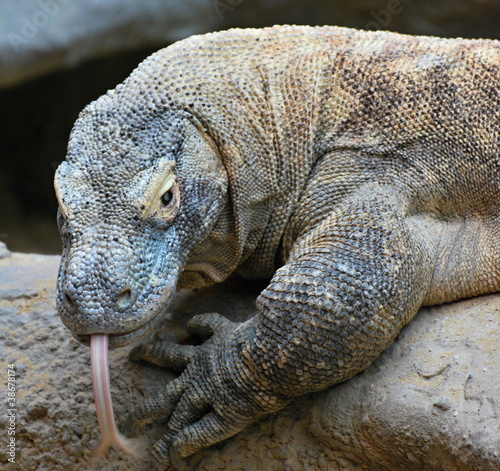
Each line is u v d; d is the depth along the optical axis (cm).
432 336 785
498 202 813
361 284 717
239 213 785
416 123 807
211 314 828
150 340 855
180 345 816
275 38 847
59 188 711
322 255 738
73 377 864
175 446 771
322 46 849
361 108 816
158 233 712
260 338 730
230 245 808
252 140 790
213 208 757
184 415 770
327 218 787
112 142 729
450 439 696
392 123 809
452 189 815
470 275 815
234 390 747
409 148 808
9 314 934
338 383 772
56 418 852
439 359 754
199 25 2011
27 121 2444
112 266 671
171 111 755
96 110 757
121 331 672
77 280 664
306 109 818
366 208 766
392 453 739
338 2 1959
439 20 1908
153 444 816
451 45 843
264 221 827
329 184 809
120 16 1953
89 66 2309
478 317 793
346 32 867
